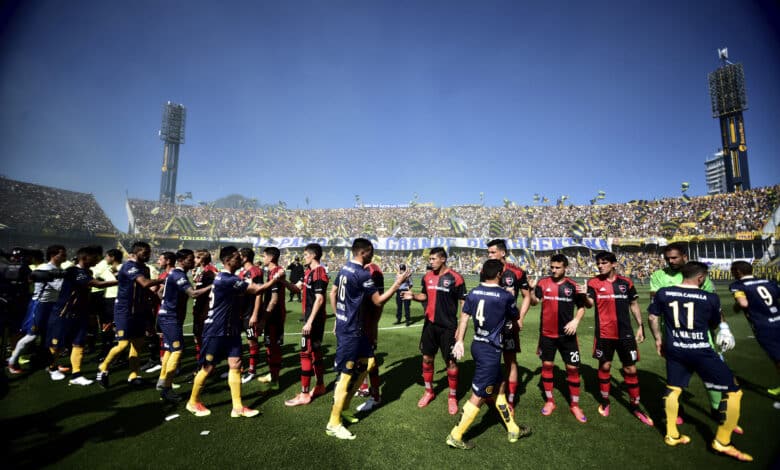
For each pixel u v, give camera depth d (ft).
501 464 10.91
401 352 24.45
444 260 15.90
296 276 40.88
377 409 14.97
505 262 16.63
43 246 133.18
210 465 10.61
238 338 14.51
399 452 11.53
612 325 14.56
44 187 147.64
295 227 180.45
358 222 178.29
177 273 16.02
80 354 17.69
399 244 157.07
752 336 28.78
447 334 15.16
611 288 14.73
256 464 10.69
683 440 12.17
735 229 113.91
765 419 14.02
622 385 18.08
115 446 11.60
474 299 12.80
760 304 15.92
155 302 22.26
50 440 11.94
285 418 14.01
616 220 139.74
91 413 14.15
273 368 17.19
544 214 157.38
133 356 17.56
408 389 17.38
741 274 16.79
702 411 14.90
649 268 118.93
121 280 17.48
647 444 12.21
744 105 157.28
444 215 172.55
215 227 181.06
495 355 12.17
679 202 133.28
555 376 19.38
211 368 14.17
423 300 16.30
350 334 13.16
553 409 15.01
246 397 16.25
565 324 14.82
